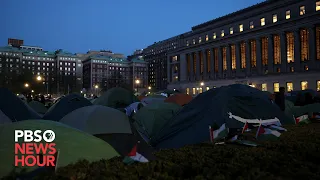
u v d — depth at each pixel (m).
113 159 6.21
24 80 73.50
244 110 10.33
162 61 153.50
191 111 9.92
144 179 5.04
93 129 7.92
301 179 5.06
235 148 7.65
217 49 81.44
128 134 7.93
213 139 8.82
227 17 79.88
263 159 6.24
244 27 73.94
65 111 15.39
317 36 57.31
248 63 71.12
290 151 7.09
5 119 9.73
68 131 6.19
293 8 62.19
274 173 5.45
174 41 150.25
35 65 151.12
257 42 69.00
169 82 101.94
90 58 154.62
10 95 12.13
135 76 161.62
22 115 11.73
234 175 5.24
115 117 8.51
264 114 10.73
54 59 157.12
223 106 9.86
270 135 8.99
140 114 12.02
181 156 6.80
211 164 5.94
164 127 9.85
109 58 162.38
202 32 87.12
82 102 16.47
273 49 66.00
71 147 5.90
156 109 11.77
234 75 75.44
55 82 129.00
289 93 28.28
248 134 9.54
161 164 6.01
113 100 20.22
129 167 5.64
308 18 57.75
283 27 62.88
